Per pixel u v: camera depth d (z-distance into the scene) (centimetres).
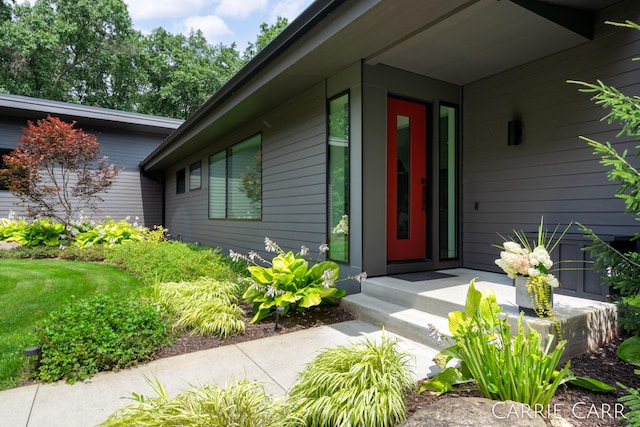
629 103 224
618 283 238
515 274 256
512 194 413
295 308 389
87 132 1148
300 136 522
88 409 208
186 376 248
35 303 406
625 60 319
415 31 331
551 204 374
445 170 471
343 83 432
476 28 325
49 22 2181
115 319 283
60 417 199
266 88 498
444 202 470
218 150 830
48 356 251
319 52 381
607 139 332
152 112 2594
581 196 349
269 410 172
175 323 341
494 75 436
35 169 809
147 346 280
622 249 290
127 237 955
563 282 317
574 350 246
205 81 2611
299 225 529
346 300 390
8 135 1029
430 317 316
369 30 331
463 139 473
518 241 402
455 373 205
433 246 455
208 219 897
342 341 306
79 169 979
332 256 459
